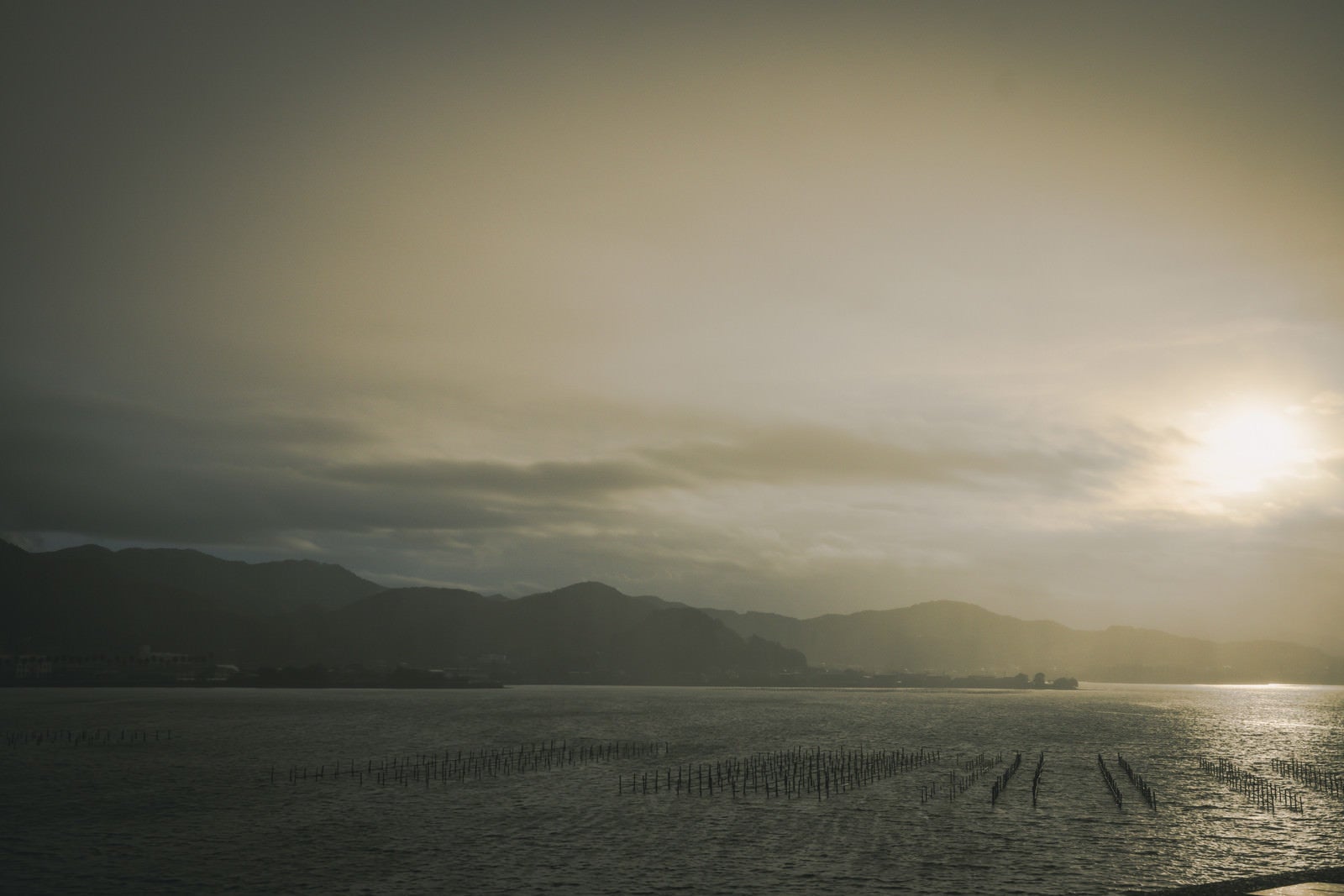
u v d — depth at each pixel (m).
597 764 143.25
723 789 115.25
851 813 98.62
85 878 69.69
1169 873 72.12
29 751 157.75
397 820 92.69
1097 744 197.12
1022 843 83.12
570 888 66.94
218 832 85.88
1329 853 79.94
